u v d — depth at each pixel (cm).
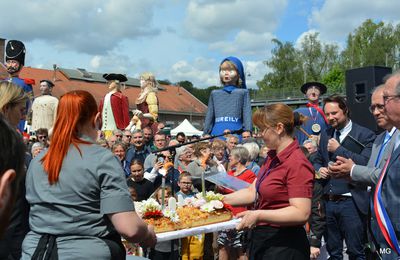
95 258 245
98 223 251
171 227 370
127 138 881
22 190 281
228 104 827
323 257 619
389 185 284
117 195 248
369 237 312
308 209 313
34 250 249
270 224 329
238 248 600
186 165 759
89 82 4641
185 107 5241
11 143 107
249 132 814
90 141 265
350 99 721
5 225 109
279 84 7000
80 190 248
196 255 604
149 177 638
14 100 313
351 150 502
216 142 773
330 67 6988
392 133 356
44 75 4500
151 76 1073
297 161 321
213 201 408
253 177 610
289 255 323
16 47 764
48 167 253
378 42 6594
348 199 516
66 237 247
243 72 858
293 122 334
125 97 1002
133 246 491
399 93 281
